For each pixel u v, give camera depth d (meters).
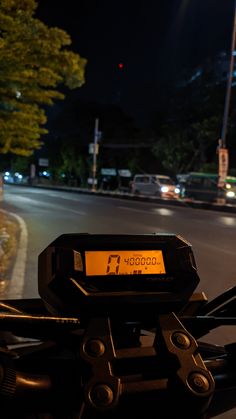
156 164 48.91
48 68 11.20
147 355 1.60
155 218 18.98
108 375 1.44
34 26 10.62
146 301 1.71
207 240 12.78
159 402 1.50
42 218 17.89
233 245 11.91
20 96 11.91
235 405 1.78
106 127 58.47
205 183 29.17
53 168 63.56
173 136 41.19
